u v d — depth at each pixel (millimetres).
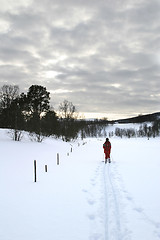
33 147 22984
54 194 7395
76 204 6434
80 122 52625
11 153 16812
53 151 22094
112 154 21188
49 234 4664
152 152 23562
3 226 5059
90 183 8891
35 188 8102
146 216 5578
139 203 6508
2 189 7902
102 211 5906
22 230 4859
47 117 44406
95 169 12086
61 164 13859
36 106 45344
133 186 8383
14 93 37750
